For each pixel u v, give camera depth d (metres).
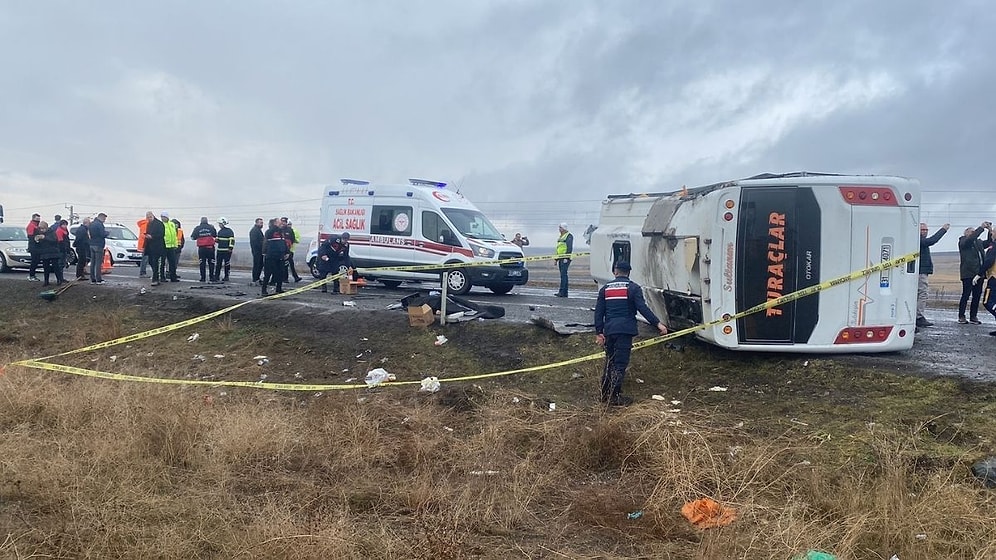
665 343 10.07
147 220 17.75
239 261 36.09
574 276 29.91
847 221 8.22
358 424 7.07
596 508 5.50
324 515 5.14
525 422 7.32
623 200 11.91
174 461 6.29
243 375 10.69
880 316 8.34
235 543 4.64
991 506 4.93
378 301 14.88
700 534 4.97
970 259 11.74
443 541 4.71
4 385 7.75
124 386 8.09
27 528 4.84
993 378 7.45
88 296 16.41
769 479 5.66
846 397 7.50
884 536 4.72
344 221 18.36
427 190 17.42
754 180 8.27
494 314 12.50
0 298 16.83
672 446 6.12
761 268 8.30
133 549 4.53
